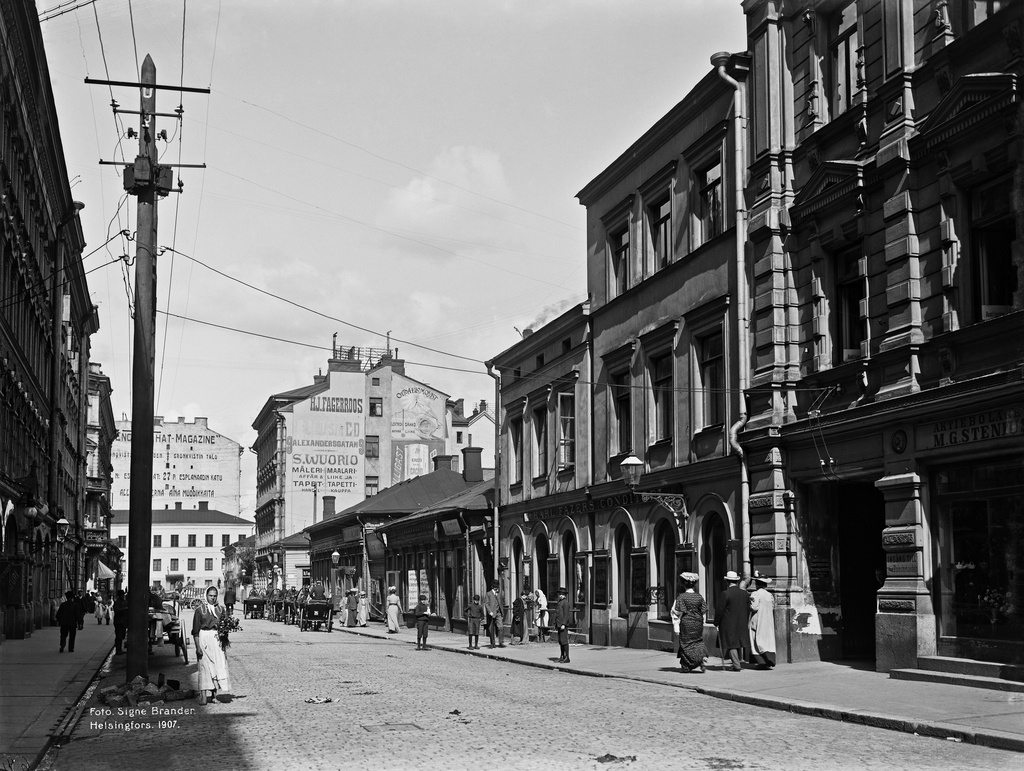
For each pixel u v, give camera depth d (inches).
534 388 1441.9
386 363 3560.5
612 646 1151.0
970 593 663.8
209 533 5093.5
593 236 1274.6
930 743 466.0
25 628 1374.3
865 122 770.2
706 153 994.1
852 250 806.5
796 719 557.6
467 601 1652.3
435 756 430.3
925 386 697.6
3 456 1198.9
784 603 825.5
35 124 1321.4
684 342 1024.9
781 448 849.5
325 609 1877.5
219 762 423.2
